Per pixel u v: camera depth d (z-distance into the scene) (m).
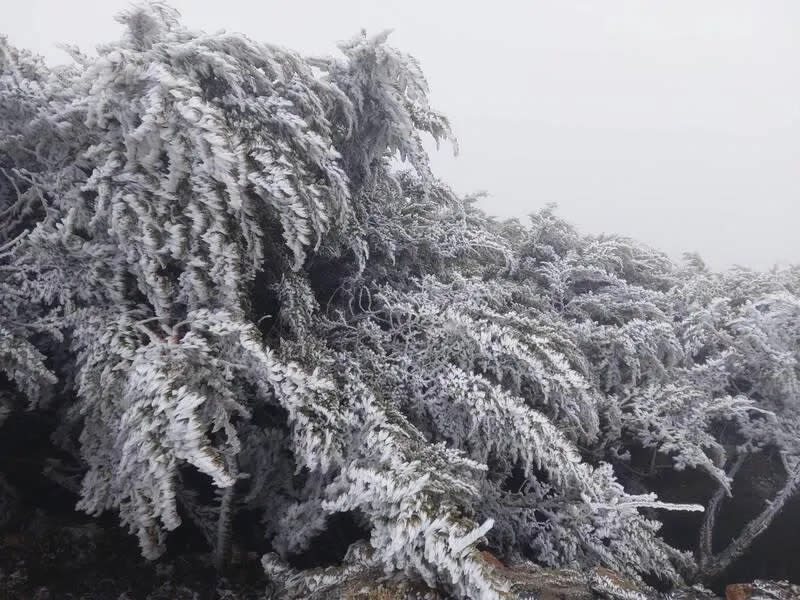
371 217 3.39
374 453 2.04
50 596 1.99
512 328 2.70
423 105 2.82
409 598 1.83
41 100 2.42
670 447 3.24
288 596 2.01
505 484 3.00
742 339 3.91
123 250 2.25
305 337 2.54
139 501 1.92
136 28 2.33
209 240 2.18
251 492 2.39
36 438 2.63
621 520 2.64
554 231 5.01
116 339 2.13
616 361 3.59
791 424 3.60
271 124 2.37
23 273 2.37
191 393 1.89
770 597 2.24
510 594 1.61
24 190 2.75
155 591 2.14
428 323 2.86
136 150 2.18
